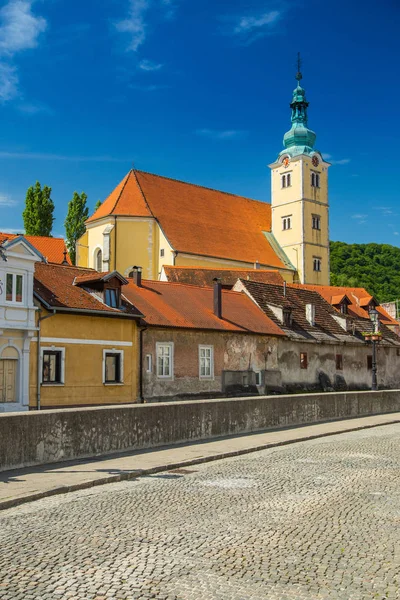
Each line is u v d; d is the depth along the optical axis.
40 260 30.02
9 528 9.44
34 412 15.35
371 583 7.05
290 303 48.94
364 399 32.72
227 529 9.39
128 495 12.20
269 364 42.28
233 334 39.78
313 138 87.75
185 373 36.69
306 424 27.44
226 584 6.97
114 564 7.64
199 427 21.11
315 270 85.44
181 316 37.66
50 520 9.98
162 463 15.95
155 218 69.69
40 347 29.81
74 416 16.39
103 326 32.69
